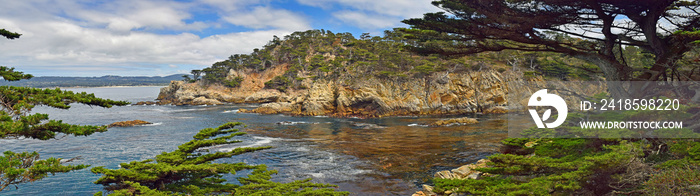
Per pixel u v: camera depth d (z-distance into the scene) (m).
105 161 36.00
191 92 134.00
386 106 83.62
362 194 24.80
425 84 88.69
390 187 26.17
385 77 91.88
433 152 37.75
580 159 10.33
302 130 56.81
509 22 13.52
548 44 15.23
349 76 95.56
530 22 13.59
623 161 9.44
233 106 117.12
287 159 35.44
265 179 16.78
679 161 9.41
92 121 73.81
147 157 37.88
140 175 16.02
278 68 153.75
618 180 9.97
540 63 59.91
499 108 82.94
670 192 8.70
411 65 105.56
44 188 27.36
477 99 85.88
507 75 83.62
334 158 35.66
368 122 67.94
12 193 26.28
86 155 38.69
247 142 45.53
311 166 32.50
